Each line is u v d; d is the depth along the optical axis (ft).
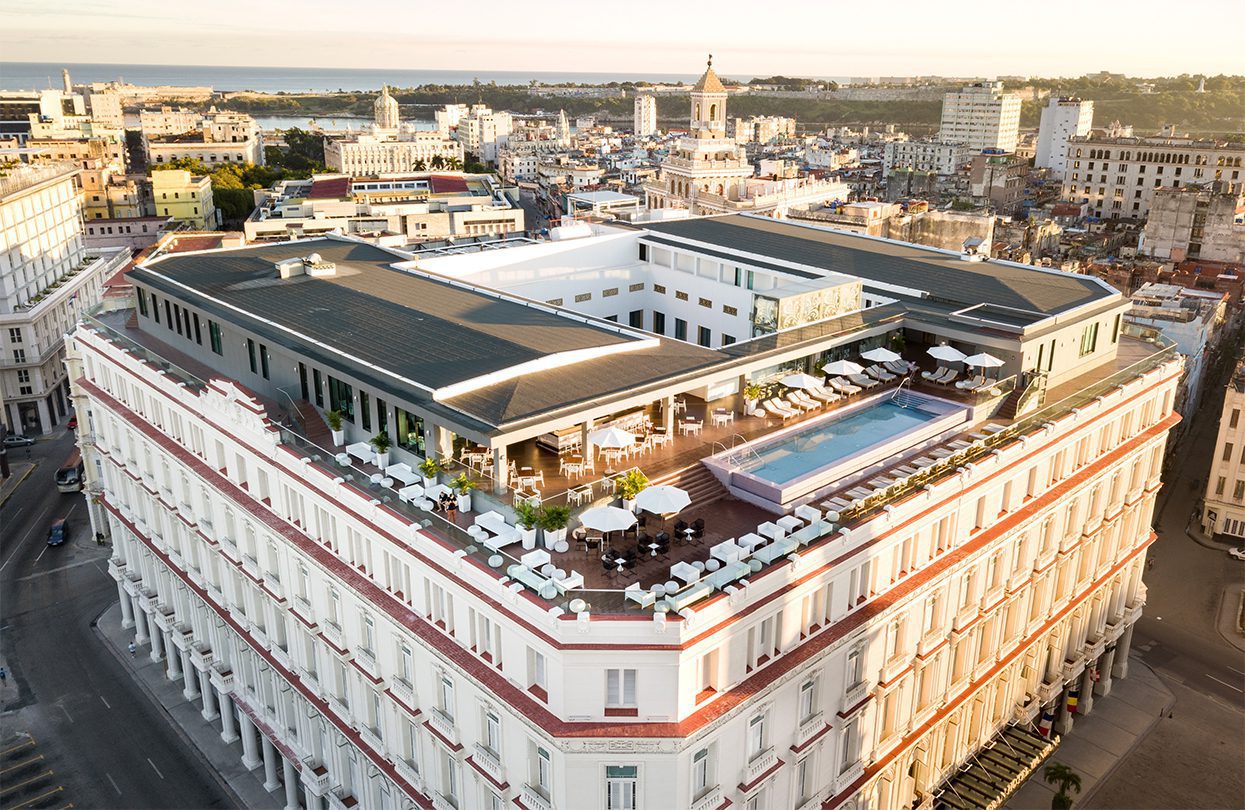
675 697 136.15
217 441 216.95
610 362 202.49
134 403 263.90
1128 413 246.68
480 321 224.33
